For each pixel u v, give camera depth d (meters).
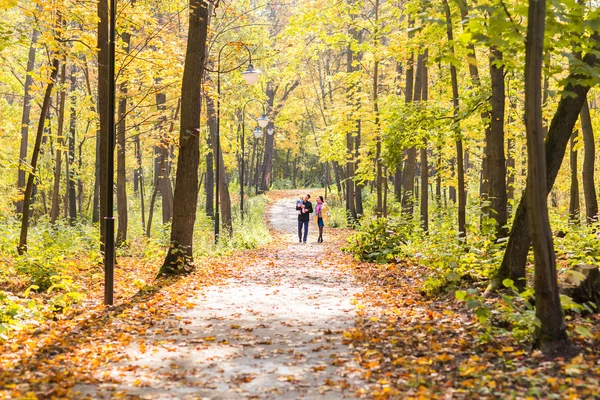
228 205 29.67
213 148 29.30
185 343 7.60
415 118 15.03
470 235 11.88
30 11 12.38
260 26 28.59
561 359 6.08
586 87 7.93
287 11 43.66
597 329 7.24
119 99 18.67
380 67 25.02
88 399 5.34
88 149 36.84
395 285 12.35
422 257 11.16
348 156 30.67
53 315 9.21
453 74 14.99
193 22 13.97
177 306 10.24
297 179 78.12
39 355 6.95
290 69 25.06
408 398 5.19
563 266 11.76
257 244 24.88
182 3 20.66
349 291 12.07
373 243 17.28
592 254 12.20
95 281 12.77
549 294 6.37
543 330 6.39
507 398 5.07
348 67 31.94
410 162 22.17
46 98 14.10
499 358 6.30
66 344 7.47
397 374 5.96
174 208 14.31
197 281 13.27
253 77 18.23
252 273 15.27
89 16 13.67
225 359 6.80
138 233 26.12
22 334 8.04
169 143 21.27
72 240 15.94
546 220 6.29
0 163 13.96
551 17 6.77
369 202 39.38
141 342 7.64
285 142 58.56
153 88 18.27
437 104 15.34
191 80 14.12
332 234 31.94
